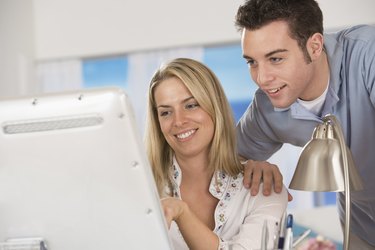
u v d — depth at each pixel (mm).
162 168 1626
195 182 1602
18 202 945
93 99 874
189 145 1528
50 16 5008
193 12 4699
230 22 4633
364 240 1988
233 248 1281
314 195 4625
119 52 4883
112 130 882
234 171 1586
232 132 1587
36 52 5059
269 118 1846
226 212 1545
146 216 938
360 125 1733
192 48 4762
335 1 4430
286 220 1102
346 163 1108
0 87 5148
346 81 1702
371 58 1651
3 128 903
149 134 1624
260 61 1426
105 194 922
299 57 1440
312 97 1701
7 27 5094
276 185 1561
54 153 905
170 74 1528
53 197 934
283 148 4527
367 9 4414
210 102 1524
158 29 4773
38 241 966
